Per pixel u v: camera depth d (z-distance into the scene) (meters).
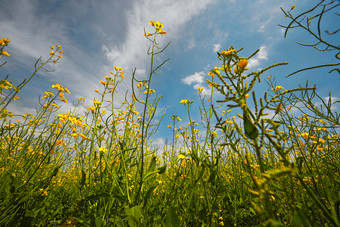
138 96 2.09
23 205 1.82
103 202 1.62
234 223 1.45
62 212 2.21
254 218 1.50
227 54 0.70
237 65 0.66
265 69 0.58
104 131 2.09
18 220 1.63
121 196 1.29
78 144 2.44
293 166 0.48
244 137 0.59
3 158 1.83
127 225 1.20
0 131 1.92
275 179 0.47
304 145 1.48
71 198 2.54
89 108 1.99
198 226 1.59
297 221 0.48
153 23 1.70
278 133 0.54
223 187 1.63
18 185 1.68
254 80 0.60
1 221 1.41
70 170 3.14
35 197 1.84
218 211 1.70
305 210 1.13
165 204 1.85
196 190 1.77
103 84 2.03
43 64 2.45
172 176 2.27
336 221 0.64
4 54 2.25
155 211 1.80
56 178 2.31
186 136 2.30
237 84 0.65
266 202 0.52
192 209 1.68
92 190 1.96
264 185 0.48
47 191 1.96
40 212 1.84
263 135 0.56
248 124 0.55
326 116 1.43
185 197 1.92
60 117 1.77
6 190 1.59
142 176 1.37
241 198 1.71
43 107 2.33
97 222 1.24
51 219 1.97
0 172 1.79
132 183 1.95
